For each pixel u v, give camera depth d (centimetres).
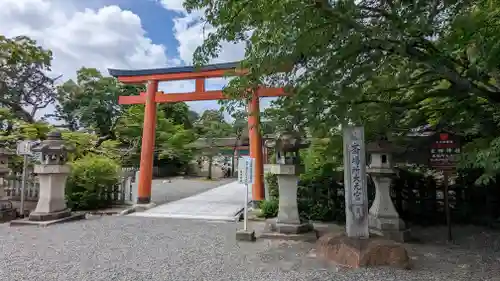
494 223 693
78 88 2091
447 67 411
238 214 834
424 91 536
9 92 1641
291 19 363
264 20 378
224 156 2964
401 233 573
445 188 592
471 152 445
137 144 1873
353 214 478
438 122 563
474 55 427
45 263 437
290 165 609
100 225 705
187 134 2422
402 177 782
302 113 435
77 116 2022
